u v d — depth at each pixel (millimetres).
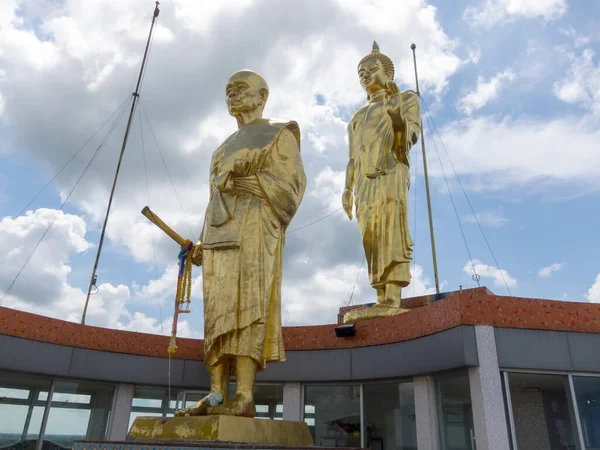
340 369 14742
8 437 13734
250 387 7430
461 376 12328
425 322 13125
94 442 6391
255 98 9219
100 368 14953
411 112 18484
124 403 15344
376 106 19078
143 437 7008
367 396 14570
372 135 18594
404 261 17156
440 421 12711
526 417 11578
